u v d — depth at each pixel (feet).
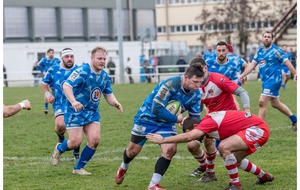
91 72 65.05
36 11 359.87
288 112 96.78
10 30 349.41
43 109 145.28
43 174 66.90
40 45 301.84
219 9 396.98
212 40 479.00
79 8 377.71
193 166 69.62
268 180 60.13
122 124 111.04
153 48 335.26
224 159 55.83
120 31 245.86
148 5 401.70
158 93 55.57
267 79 95.04
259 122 56.08
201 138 56.29
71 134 67.67
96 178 64.59
